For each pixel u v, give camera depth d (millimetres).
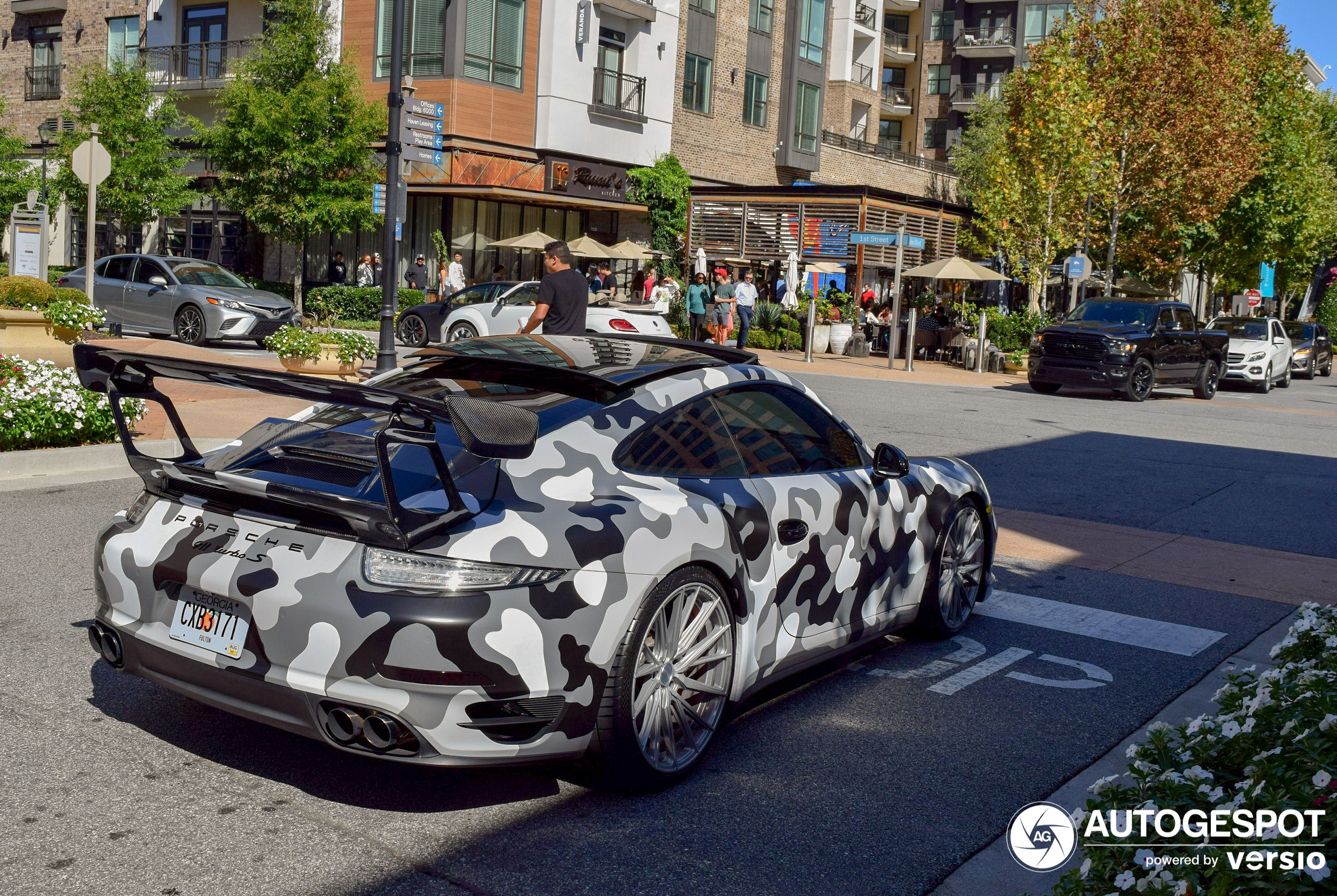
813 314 25438
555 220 33719
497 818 3605
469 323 21844
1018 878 3406
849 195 31906
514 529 3428
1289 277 46219
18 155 36656
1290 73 37656
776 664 4414
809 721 4656
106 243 35094
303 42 27094
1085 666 5555
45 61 38375
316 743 4125
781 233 33125
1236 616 6617
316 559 3367
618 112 33094
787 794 3926
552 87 31094
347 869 3225
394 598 3238
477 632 3244
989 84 59344
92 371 3809
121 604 3756
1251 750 2873
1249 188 37500
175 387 14195
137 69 30531
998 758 4352
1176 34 31031
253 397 13711
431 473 3631
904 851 3551
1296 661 3809
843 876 3373
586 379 4137
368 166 28281
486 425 3275
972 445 13570
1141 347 21234
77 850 3246
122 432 3842
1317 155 39781
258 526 3529
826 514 4660
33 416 8867
